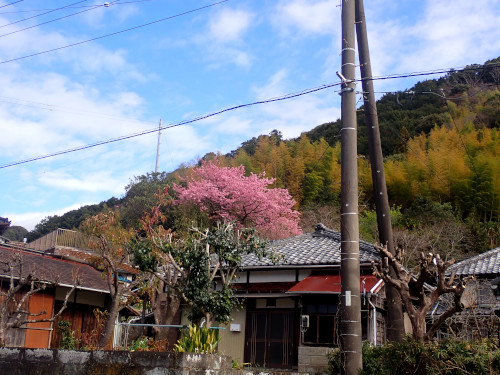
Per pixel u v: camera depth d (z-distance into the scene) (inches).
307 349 468.4
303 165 1311.5
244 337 585.3
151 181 1446.9
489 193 1136.8
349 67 347.6
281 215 1115.3
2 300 518.3
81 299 621.0
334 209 1227.2
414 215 1154.0
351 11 361.1
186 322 629.3
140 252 459.5
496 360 299.3
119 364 328.8
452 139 1354.6
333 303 527.5
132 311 655.1
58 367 344.8
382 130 1712.6
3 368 360.2
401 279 335.0
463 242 1067.9
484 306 528.1
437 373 307.6
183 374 311.7
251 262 610.9
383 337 523.5
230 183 1099.3
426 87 1937.7
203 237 479.2
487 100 1553.9
